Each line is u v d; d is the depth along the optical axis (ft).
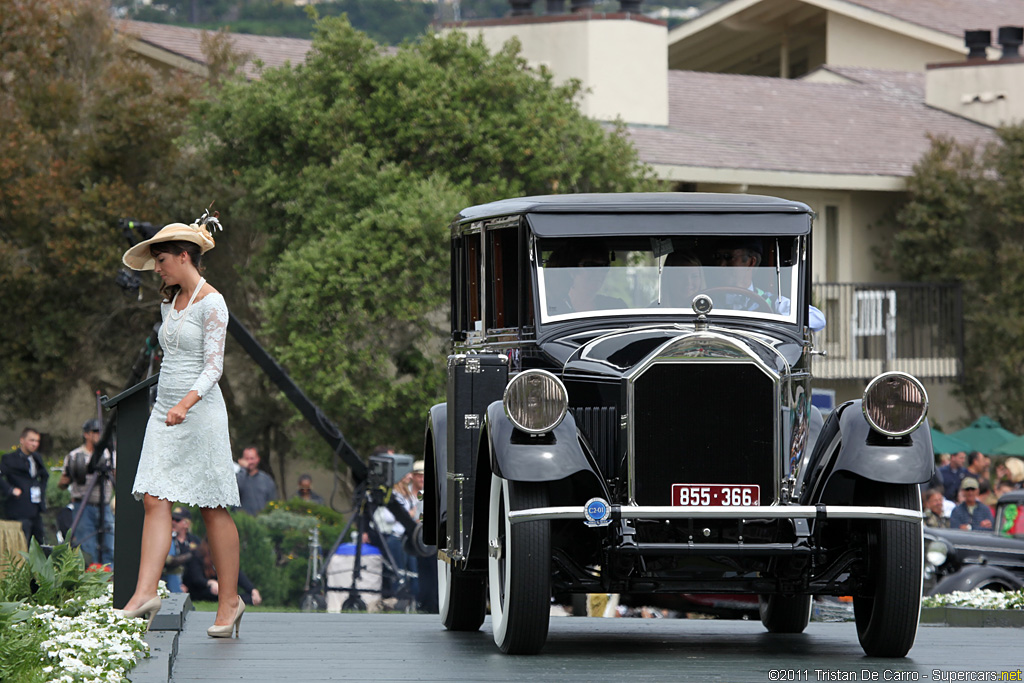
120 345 218.18
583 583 68.13
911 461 64.80
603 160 207.51
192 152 224.53
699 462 65.67
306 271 188.85
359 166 198.39
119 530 74.49
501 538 69.15
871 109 303.68
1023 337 252.83
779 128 278.05
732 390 65.92
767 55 388.78
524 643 66.74
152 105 213.05
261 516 151.53
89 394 230.48
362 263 189.67
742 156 251.60
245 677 58.49
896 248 265.13
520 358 75.31
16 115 215.10
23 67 222.69
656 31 264.31
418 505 162.50
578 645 74.59
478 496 73.92
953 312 260.42
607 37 256.11
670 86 294.87
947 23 345.92
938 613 109.50
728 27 363.35
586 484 66.80
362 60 203.51
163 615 72.33
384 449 176.96
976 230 260.62
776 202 75.46
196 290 72.23
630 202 75.10
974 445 222.28
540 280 74.54
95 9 231.09
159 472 71.20
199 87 224.33
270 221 206.69
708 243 75.20
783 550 64.75
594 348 70.03
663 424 65.77
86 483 140.87
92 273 207.31
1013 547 133.80
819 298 261.24
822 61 377.71
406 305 188.34
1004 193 254.27
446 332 195.93
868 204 270.26
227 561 75.72
